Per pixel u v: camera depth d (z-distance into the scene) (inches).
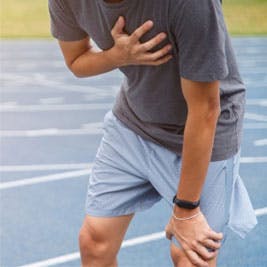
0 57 974.4
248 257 268.8
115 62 160.1
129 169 178.1
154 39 148.6
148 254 269.6
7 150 445.7
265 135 490.6
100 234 181.2
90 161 415.2
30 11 1360.7
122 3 148.6
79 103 629.9
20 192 352.5
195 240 161.3
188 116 152.6
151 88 162.4
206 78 145.3
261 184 365.1
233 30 1264.8
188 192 158.2
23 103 633.0
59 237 289.1
